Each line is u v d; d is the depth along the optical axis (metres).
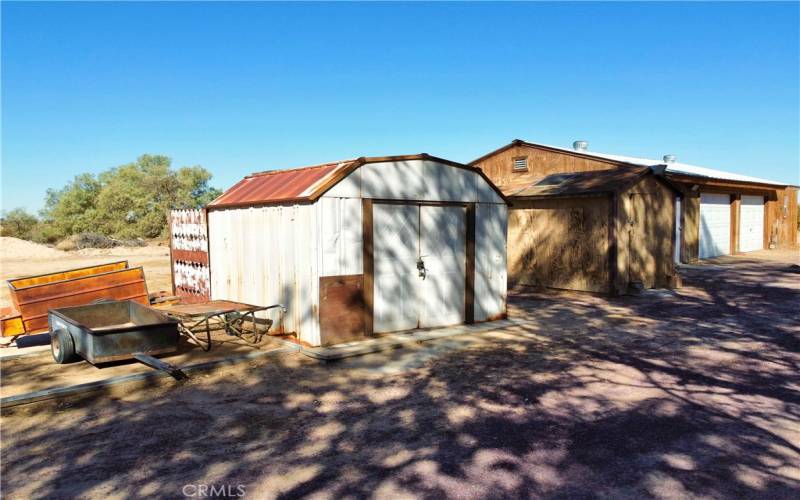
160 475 4.17
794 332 9.09
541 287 15.28
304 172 9.35
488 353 7.95
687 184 20.66
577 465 4.31
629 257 13.94
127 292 9.64
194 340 7.98
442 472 4.21
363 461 4.42
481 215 10.00
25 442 4.79
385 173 8.63
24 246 29.39
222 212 10.23
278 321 8.71
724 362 7.34
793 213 29.69
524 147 19.62
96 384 6.09
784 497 3.77
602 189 13.55
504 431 5.03
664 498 3.78
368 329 8.48
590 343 8.56
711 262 21.08
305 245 8.02
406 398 6.00
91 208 48.31
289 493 3.89
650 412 5.48
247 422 5.29
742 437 4.81
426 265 9.28
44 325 8.66
